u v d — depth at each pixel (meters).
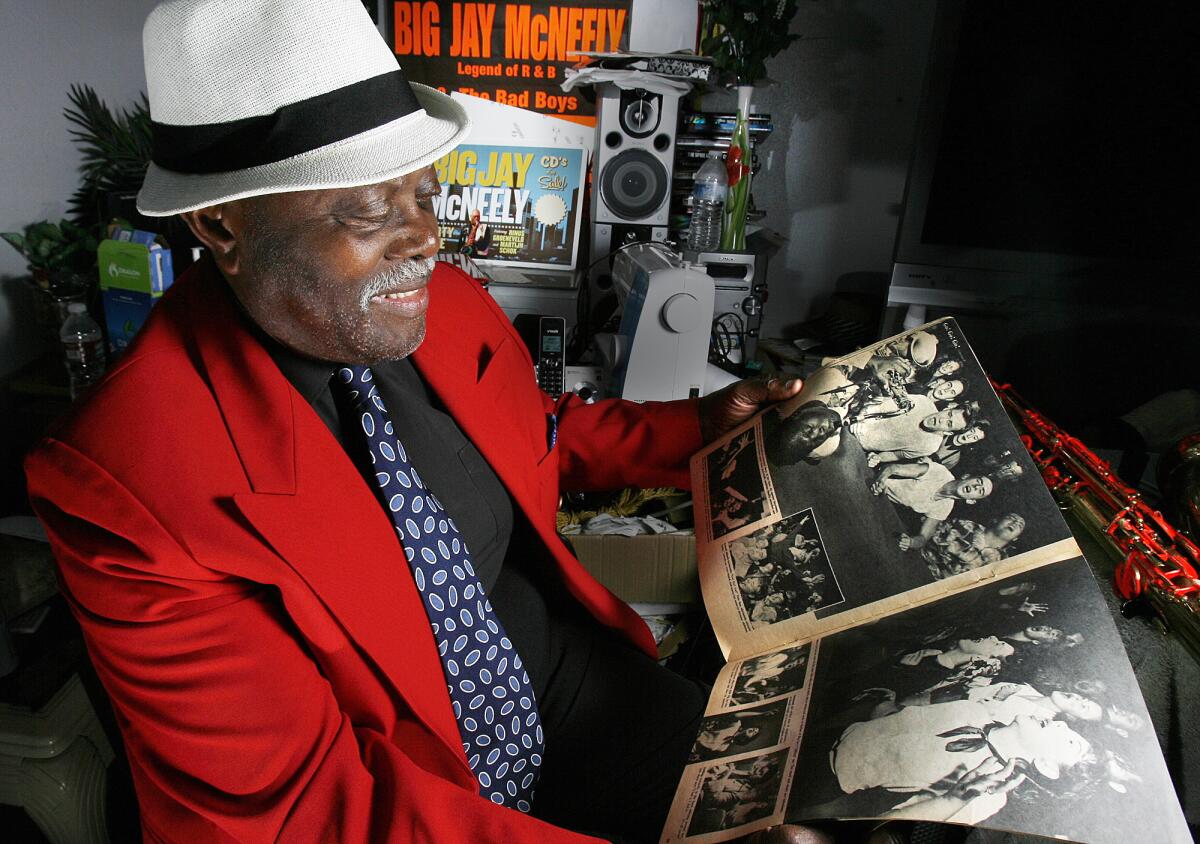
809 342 2.14
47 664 1.04
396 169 0.63
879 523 0.84
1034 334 1.73
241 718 0.66
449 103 0.76
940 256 1.75
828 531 0.86
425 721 0.76
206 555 0.66
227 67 0.61
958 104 1.63
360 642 0.72
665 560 1.30
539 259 2.15
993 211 1.68
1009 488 0.81
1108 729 0.62
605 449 1.09
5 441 1.68
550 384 1.72
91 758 1.07
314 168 0.61
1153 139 1.49
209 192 0.63
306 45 0.61
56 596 1.15
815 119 2.18
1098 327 1.66
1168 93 1.45
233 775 0.66
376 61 0.65
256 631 0.68
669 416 1.07
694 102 2.00
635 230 1.95
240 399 0.72
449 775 0.78
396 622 0.75
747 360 1.92
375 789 0.70
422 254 0.68
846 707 0.71
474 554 0.89
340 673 0.74
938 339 0.91
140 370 0.70
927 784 0.61
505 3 2.12
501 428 0.93
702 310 1.54
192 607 0.66
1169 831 0.56
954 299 1.77
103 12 1.97
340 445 0.78
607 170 1.89
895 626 0.77
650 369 1.59
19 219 1.71
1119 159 1.54
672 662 1.32
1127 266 1.59
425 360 0.90
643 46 2.04
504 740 0.88
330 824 0.67
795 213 2.28
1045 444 1.06
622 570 1.31
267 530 0.68
